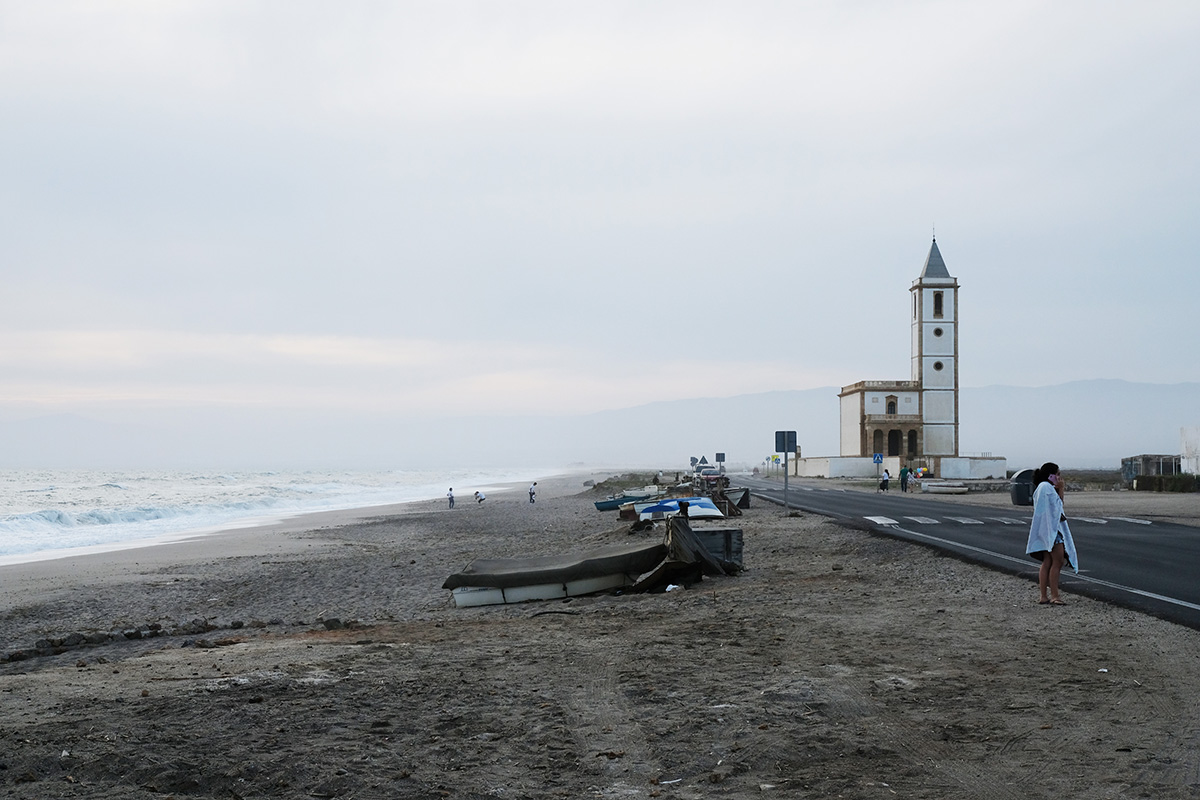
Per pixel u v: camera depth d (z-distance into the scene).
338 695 8.05
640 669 9.12
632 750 6.44
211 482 137.62
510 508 60.12
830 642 10.23
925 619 11.63
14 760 6.13
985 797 5.30
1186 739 6.29
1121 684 7.88
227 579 24.95
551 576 17.14
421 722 7.19
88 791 5.62
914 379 103.56
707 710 7.35
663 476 98.94
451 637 12.04
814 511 37.06
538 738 6.76
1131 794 5.27
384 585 22.17
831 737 6.48
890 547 21.17
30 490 100.56
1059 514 12.49
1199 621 10.85
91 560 31.41
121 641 14.94
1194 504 39.69
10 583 24.89
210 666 10.07
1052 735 6.45
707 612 13.29
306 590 21.91
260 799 5.51
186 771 5.91
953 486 60.81
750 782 5.66
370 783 5.76
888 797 5.34
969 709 7.16
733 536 18.48
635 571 17.34
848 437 108.06
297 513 61.41
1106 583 14.34
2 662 13.40
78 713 7.46
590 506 57.09
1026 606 12.38
